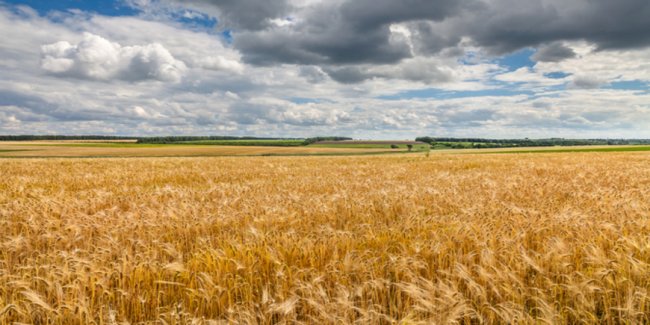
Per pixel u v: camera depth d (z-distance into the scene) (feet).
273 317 13.12
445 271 14.33
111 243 19.13
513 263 15.53
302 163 111.45
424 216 27.30
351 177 62.49
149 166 95.55
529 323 11.85
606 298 12.99
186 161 118.32
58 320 12.24
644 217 23.31
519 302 12.94
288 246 18.56
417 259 16.28
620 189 43.19
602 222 21.27
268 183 52.65
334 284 14.78
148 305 13.69
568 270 14.79
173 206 30.83
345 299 12.17
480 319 11.98
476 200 32.73
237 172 77.71
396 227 23.13
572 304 13.34
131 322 13.23
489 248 17.01
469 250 17.99
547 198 35.50
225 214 27.20
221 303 13.41
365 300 13.79
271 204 31.78
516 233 19.35
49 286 14.02
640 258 16.37
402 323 11.14
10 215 27.66
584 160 109.91
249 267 15.42
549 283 13.71
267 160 128.16
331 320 11.69
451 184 46.62
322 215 26.63
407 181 54.13
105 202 36.06
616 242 17.48
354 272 15.38
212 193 41.24
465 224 20.99
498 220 23.15
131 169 85.87
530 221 22.33
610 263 15.03
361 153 260.62
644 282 14.03
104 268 15.38
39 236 21.03
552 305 12.75
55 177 67.82
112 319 12.21
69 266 16.42
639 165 84.28
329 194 39.22
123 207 35.27
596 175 60.23
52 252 18.89
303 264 16.74
